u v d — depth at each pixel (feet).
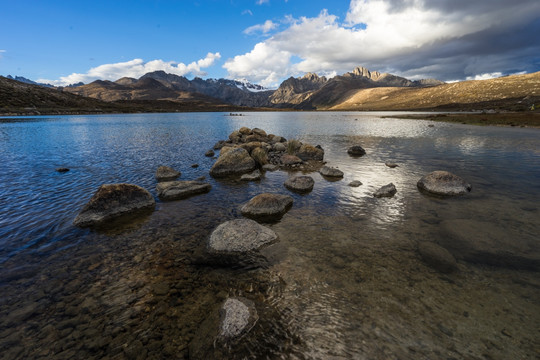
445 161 72.79
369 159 77.41
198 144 113.70
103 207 36.45
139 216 37.40
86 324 18.03
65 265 25.34
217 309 19.20
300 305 19.44
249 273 23.67
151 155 86.17
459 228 31.17
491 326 16.98
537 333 16.37
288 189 49.57
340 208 39.24
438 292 20.42
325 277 22.67
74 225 34.09
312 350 15.74
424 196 44.09
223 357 15.35
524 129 156.25
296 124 244.83
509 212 36.50
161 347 16.16
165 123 247.50
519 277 22.13
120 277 23.41
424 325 17.21
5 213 37.93
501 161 71.72
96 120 276.00
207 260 26.02
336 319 18.01
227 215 37.78
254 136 111.45
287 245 28.37
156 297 20.74
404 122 258.37
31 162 72.59
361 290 20.86
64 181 54.85
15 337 16.96
